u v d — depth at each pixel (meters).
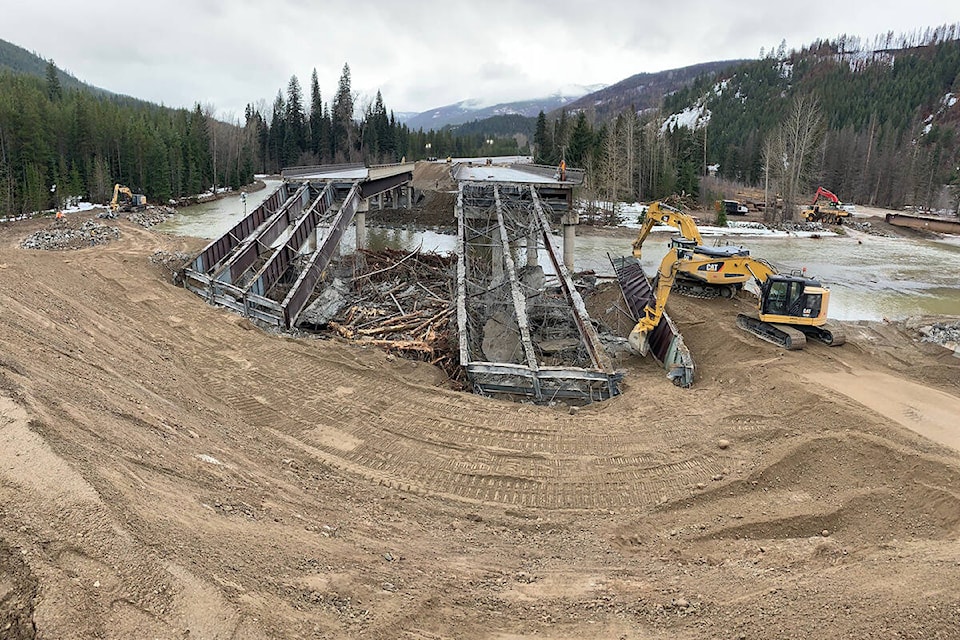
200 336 20.72
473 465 13.95
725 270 27.33
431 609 7.77
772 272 23.70
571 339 24.38
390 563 9.03
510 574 9.34
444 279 32.84
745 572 9.24
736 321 24.59
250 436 13.98
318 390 17.59
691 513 12.06
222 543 7.79
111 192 74.56
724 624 7.52
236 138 118.88
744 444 14.67
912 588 7.59
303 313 26.20
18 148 62.72
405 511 11.77
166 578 6.26
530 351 20.16
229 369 18.36
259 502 10.07
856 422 14.75
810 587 8.15
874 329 26.89
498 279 28.50
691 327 24.88
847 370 19.33
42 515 6.62
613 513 12.23
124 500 7.55
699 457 14.15
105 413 10.80
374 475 13.35
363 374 19.03
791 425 15.39
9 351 11.77
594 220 62.59
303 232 31.47
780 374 18.72
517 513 12.17
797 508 11.70
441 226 61.69
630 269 32.28
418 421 16.02
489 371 19.19
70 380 11.66
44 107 72.69
